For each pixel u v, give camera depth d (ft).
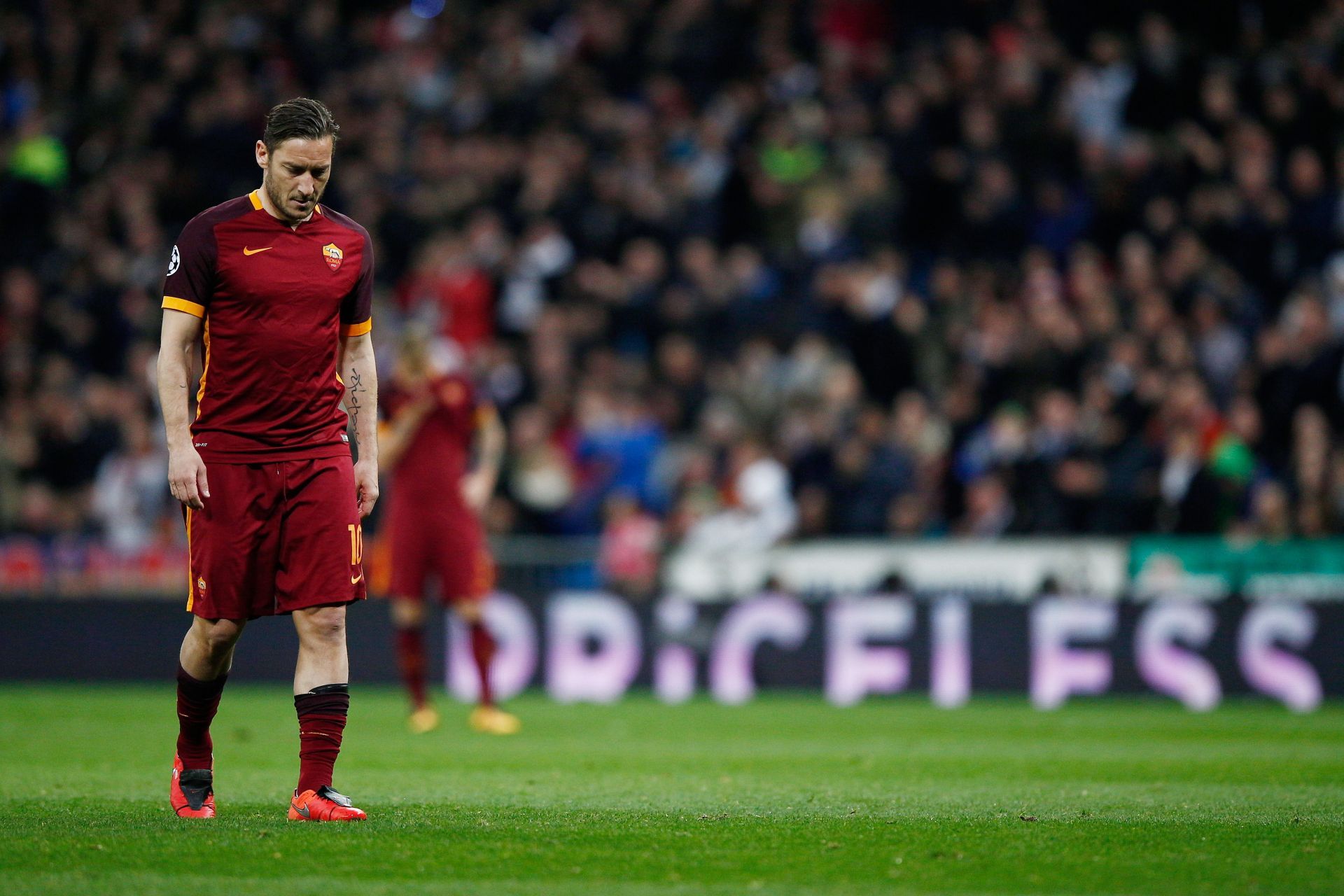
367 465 58.03
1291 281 174.09
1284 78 191.42
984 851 50.83
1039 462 147.13
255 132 218.18
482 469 112.06
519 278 195.11
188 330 54.44
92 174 229.25
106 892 42.80
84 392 189.06
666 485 169.68
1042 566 142.41
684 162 207.72
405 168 217.56
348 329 57.47
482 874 46.01
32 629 152.05
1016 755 89.56
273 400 54.95
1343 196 176.65
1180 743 97.55
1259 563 135.85
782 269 189.78
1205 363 161.68
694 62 224.12
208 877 45.03
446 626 144.66
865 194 190.90
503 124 222.07
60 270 216.13
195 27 244.42
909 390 172.24
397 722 113.09
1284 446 152.25
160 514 169.58
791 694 142.61
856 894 43.70
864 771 80.18
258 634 148.87
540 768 81.25
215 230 54.34
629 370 177.58
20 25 246.06
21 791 68.59
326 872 46.01
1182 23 211.61
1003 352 163.43
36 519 169.58
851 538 149.59
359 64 240.32
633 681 143.95
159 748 91.86
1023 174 192.03
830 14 224.74
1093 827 56.54
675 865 47.91
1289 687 133.28
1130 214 182.70
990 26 222.28
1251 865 48.34
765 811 61.67
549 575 146.82
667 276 195.11
